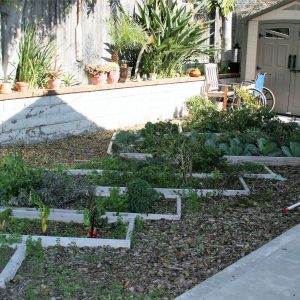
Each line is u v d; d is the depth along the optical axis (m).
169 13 12.27
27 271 4.54
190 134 9.05
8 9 9.72
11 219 5.61
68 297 4.09
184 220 5.83
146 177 7.03
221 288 4.30
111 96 10.97
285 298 4.18
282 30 13.38
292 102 13.44
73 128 10.30
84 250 5.00
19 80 9.91
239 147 8.55
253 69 13.93
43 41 10.66
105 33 11.95
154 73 12.13
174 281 4.46
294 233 5.46
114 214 5.79
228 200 6.49
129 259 4.84
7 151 8.84
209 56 14.17
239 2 15.58
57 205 6.07
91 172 7.27
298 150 8.49
